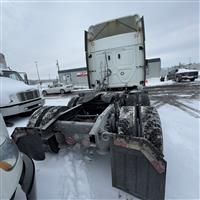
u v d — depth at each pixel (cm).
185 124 406
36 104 597
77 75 3178
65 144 260
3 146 149
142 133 204
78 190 200
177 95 872
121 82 461
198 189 189
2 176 125
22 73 751
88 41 479
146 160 148
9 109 505
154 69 3278
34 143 224
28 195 154
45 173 238
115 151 165
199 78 2105
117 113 242
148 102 360
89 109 353
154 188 149
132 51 436
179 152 269
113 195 188
